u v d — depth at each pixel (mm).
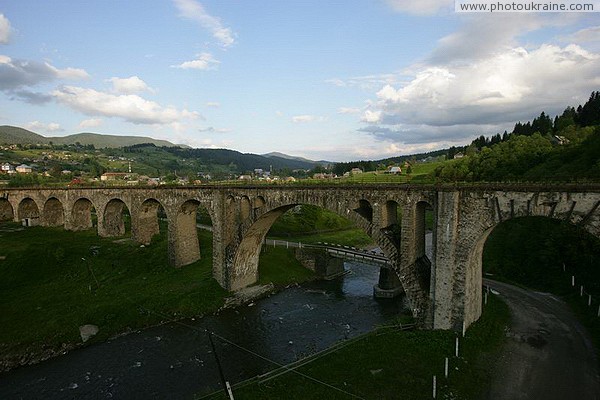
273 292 54406
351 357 29125
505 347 29797
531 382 25297
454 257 30891
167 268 57219
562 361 27562
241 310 47375
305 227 95750
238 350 37062
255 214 47250
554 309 37312
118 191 67375
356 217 38219
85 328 40281
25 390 31312
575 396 23672
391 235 36906
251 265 54281
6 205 92625
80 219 79625
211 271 55562
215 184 53938
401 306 48969
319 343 38312
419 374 26359
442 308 31656
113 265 57125
